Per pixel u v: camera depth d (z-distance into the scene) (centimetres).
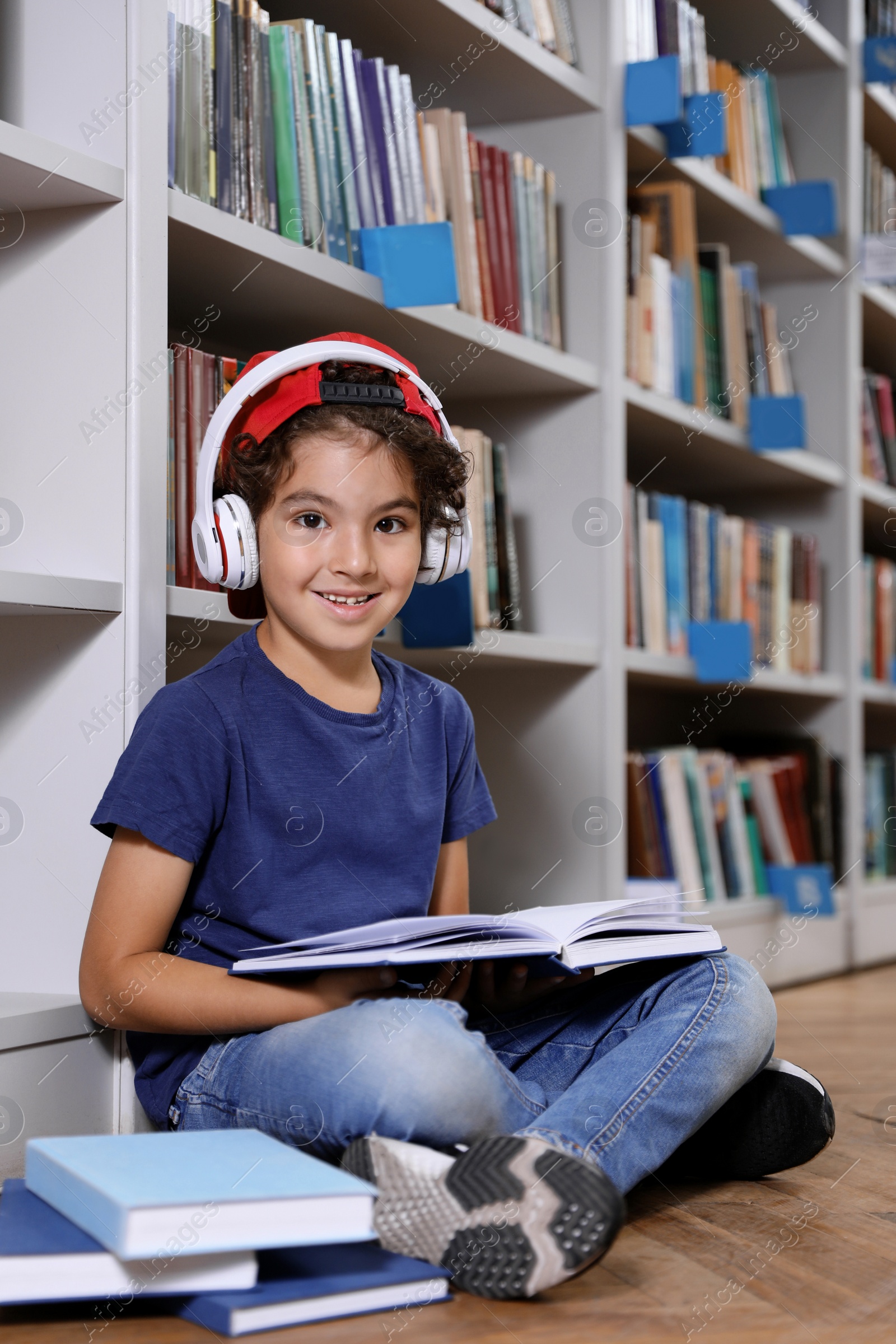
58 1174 75
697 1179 106
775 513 267
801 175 263
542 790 177
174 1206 66
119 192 105
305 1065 83
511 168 167
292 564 96
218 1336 68
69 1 109
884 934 269
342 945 84
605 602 175
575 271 179
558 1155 71
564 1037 104
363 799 100
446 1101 80
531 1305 74
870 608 279
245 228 118
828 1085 144
